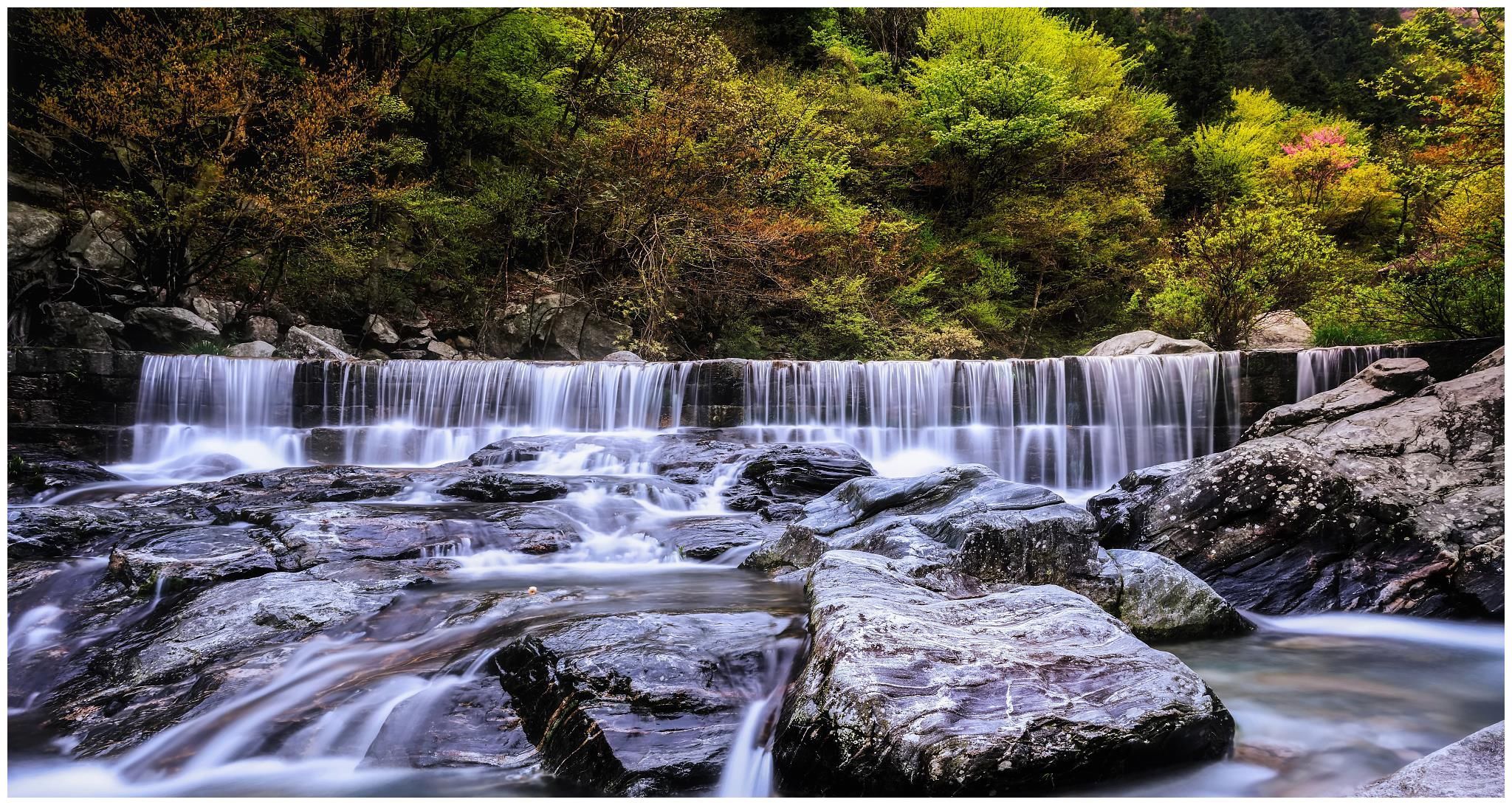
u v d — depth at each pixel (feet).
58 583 16.81
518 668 11.65
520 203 54.44
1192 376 33.71
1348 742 10.06
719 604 14.88
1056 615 11.44
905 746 8.29
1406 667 13.07
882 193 69.87
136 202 41.01
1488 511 17.21
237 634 14.01
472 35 56.65
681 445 30.53
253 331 44.39
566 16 56.49
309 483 25.40
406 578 16.80
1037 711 8.82
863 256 57.21
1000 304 66.39
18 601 16.20
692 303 56.08
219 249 43.42
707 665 10.93
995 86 64.13
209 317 43.62
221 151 41.57
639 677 10.44
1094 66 79.46
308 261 48.29
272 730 10.95
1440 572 16.19
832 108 66.18
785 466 27.12
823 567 14.20
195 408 34.40
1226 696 11.68
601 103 59.72
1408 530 16.83
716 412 35.81
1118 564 16.07
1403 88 114.01
